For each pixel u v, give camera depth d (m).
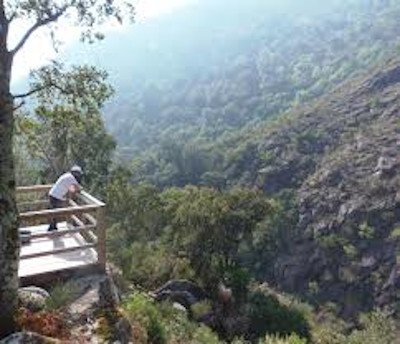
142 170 123.69
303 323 34.03
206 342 16.73
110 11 9.38
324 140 100.19
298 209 81.38
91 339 9.79
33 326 9.33
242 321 30.41
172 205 44.25
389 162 80.94
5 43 8.38
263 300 35.00
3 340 8.48
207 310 27.19
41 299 10.45
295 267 67.50
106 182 40.16
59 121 11.45
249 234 42.38
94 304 10.88
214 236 40.69
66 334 9.59
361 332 44.16
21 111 12.56
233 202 42.06
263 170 97.88
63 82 10.30
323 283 65.19
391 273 62.00
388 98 104.81
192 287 29.06
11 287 8.69
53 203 13.35
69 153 34.97
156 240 42.94
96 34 9.68
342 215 74.00
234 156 107.81
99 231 12.15
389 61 120.81
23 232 13.73
